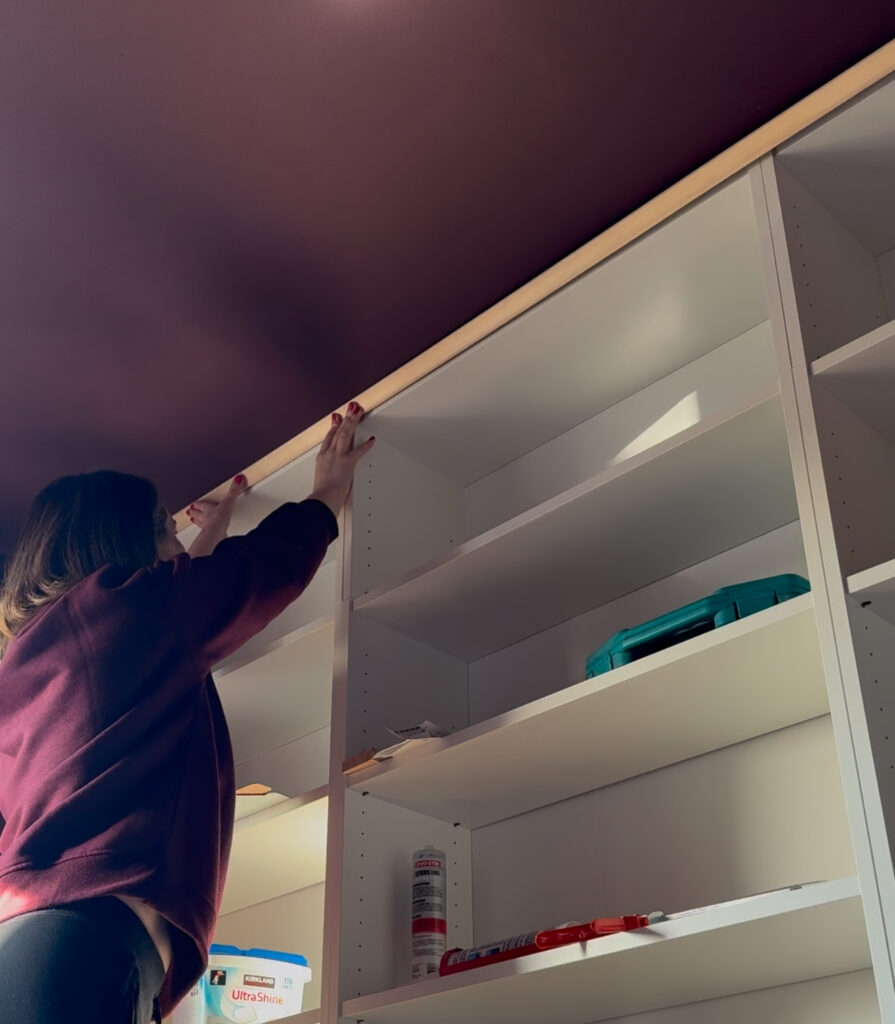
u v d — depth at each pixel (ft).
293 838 6.84
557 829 6.35
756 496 5.79
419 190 6.56
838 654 4.32
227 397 7.82
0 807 6.23
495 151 6.34
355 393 7.80
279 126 6.23
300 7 5.70
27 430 8.07
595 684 5.20
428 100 6.10
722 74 5.91
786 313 5.20
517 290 6.52
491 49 5.87
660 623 5.26
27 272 7.00
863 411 5.13
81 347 7.47
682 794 5.90
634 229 6.07
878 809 3.98
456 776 6.02
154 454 8.29
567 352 6.72
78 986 5.32
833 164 5.63
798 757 5.52
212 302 7.20
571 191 6.52
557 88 6.03
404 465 7.47
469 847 6.70
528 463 7.50
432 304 7.22
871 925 3.85
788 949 4.63
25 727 6.33
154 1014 5.70
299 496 7.82
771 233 5.45
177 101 6.12
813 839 5.30
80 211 6.68
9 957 5.38
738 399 6.48
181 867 5.98
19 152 6.37
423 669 6.94
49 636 6.49
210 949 6.58
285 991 6.73
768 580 5.03
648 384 6.97
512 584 6.45
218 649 6.67
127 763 6.07
